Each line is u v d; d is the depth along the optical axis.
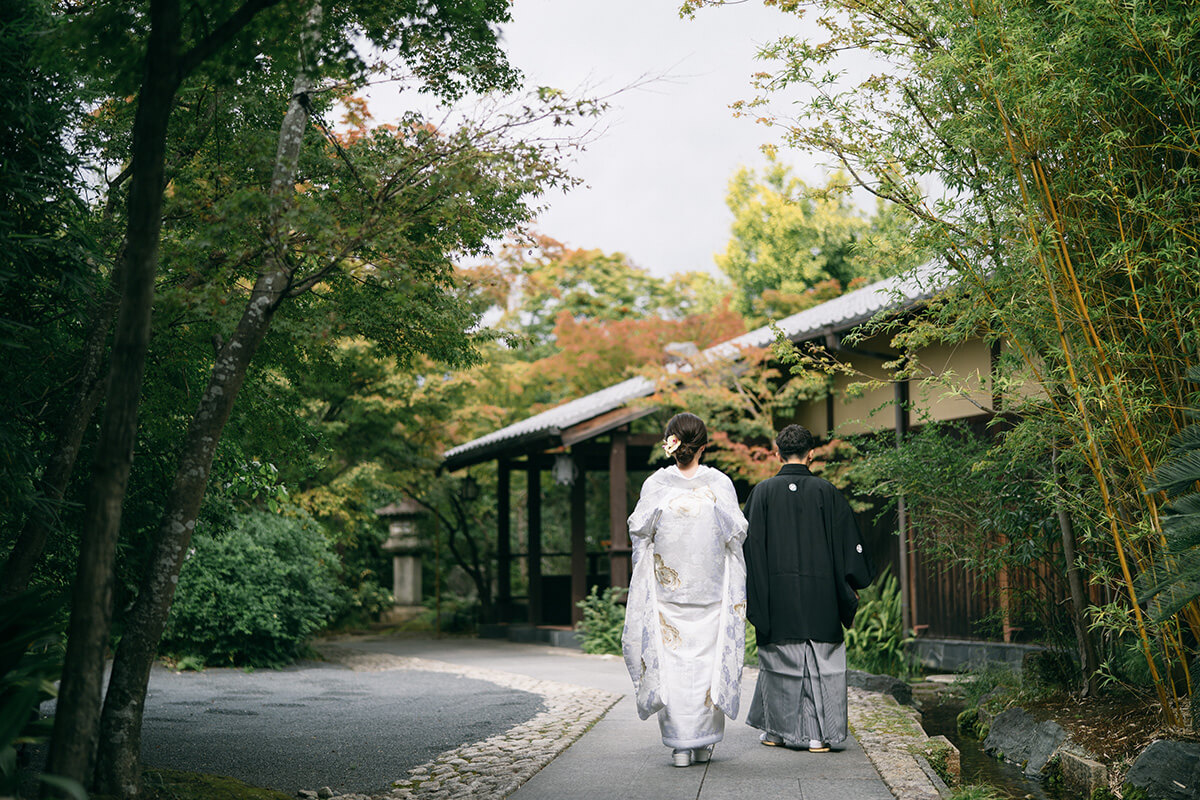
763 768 4.60
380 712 7.26
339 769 5.13
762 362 12.18
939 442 6.75
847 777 4.40
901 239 5.89
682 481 4.83
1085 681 5.96
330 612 12.05
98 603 2.96
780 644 5.03
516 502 20.78
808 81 5.50
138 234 3.04
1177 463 4.16
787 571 5.04
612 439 13.09
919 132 5.59
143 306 3.04
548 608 16.47
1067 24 4.69
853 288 19.94
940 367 10.01
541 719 6.57
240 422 5.90
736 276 21.72
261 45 4.05
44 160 4.05
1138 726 5.11
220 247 3.85
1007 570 6.91
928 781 4.27
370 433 15.58
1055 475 5.40
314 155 4.94
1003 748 5.87
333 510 13.88
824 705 4.95
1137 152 4.80
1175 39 4.28
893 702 6.95
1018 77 4.56
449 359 5.70
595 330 18.78
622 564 12.91
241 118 5.05
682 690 4.64
